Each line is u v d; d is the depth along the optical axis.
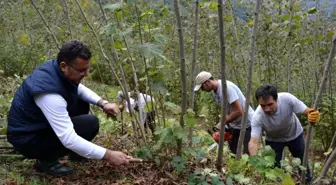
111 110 3.73
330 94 7.12
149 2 3.45
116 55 3.72
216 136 4.44
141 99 4.00
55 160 3.50
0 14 8.52
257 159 3.45
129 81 4.09
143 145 3.78
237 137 5.26
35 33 8.23
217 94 5.15
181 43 2.99
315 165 4.23
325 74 3.05
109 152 3.05
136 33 3.57
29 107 3.20
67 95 3.15
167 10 3.41
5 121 4.39
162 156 3.54
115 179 3.42
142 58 3.54
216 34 7.11
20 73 8.10
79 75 3.10
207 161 3.82
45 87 3.03
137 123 3.80
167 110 4.46
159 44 3.26
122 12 3.49
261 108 4.54
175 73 7.21
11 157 3.77
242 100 5.11
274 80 6.91
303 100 7.37
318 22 5.88
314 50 5.68
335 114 7.23
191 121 3.08
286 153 5.77
